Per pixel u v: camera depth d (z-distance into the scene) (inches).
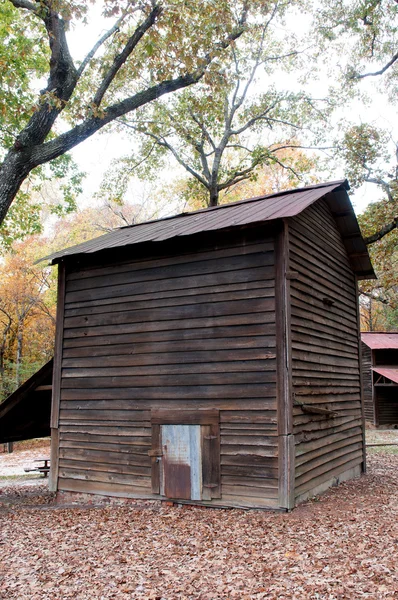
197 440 393.1
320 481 423.5
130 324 442.9
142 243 416.8
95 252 446.0
